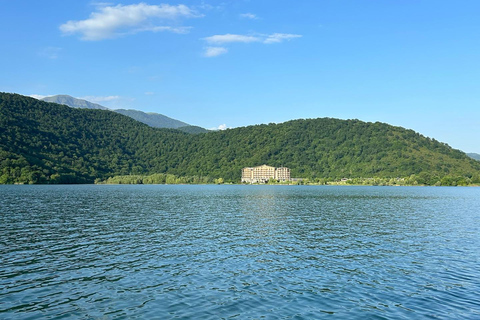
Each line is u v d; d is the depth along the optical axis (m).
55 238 50.44
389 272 34.91
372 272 34.88
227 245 46.88
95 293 28.55
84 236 52.25
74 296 27.84
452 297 28.28
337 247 46.34
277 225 65.62
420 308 26.14
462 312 25.48
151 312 25.02
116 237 51.75
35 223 64.38
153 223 66.31
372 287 30.50
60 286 30.05
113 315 24.47
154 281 31.56
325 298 27.92
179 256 40.53
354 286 30.73
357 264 37.75
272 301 27.23
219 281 31.72
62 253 41.47
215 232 56.97
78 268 35.34
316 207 105.06
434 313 25.28
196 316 24.42
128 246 45.66
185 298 27.66
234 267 36.22
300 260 39.25
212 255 41.16
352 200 139.88
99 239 50.09
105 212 83.81
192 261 38.34
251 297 27.98
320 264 37.66
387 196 173.12
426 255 42.00
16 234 53.16
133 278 32.34
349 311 25.55
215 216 78.88
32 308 25.45
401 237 54.00
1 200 113.81
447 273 34.66
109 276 32.84
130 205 104.38
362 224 68.06
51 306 25.86
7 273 33.34
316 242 49.62
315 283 31.44
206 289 29.66
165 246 45.88
